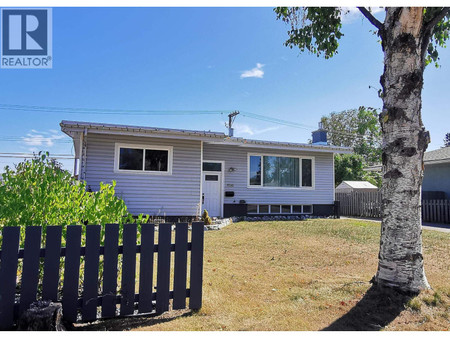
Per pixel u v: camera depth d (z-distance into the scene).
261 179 14.19
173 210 10.76
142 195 10.46
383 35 3.88
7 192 3.33
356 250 6.33
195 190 11.05
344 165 27.88
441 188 15.24
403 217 3.52
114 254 2.86
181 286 3.12
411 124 3.58
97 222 3.29
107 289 2.83
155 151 10.76
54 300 2.64
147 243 3.00
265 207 14.31
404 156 3.56
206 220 10.65
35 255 2.62
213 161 13.49
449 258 5.56
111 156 10.23
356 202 16.77
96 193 3.61
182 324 2.77
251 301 3.39
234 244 7.03
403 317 2.95
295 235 8.41
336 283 3.99
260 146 13.45
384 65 3.85
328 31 5.53
